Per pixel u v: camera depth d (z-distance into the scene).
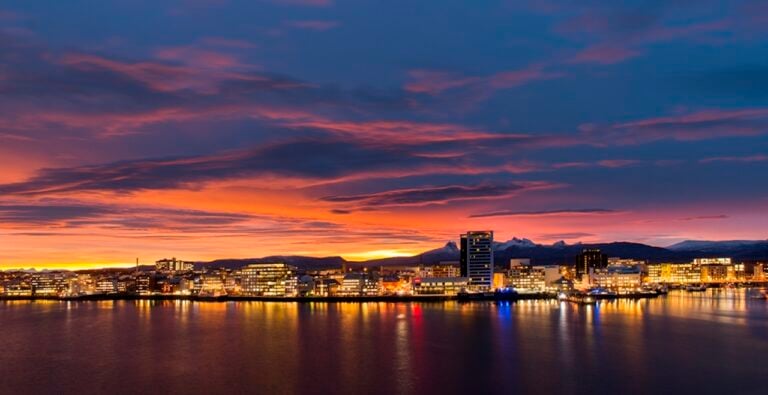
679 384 184.00
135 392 181.12
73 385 189.75
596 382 186.62
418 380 190.88
